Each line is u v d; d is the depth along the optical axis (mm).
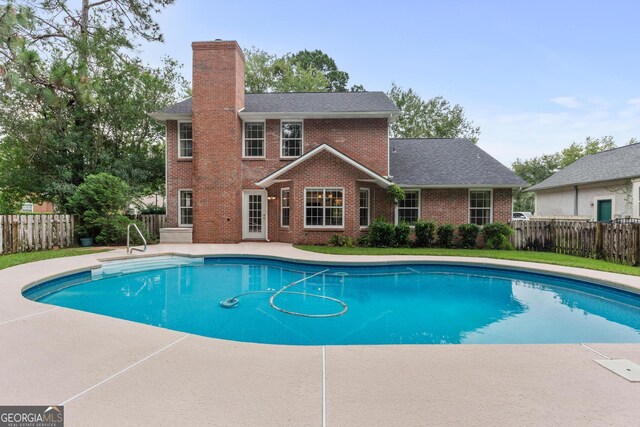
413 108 32688
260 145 14812
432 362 3090
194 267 9727
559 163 33031
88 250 10531
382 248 12352
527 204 35625
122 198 12547
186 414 2219
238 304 6207
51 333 3736
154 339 3611
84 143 14547
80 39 13945
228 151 13789
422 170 14867
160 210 18391
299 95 16469
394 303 6449
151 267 9680
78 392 2482
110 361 3035
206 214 13742
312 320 5387
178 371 2854
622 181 15297
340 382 2695
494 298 6848
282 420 2166
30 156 14031
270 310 5863
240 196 14367
